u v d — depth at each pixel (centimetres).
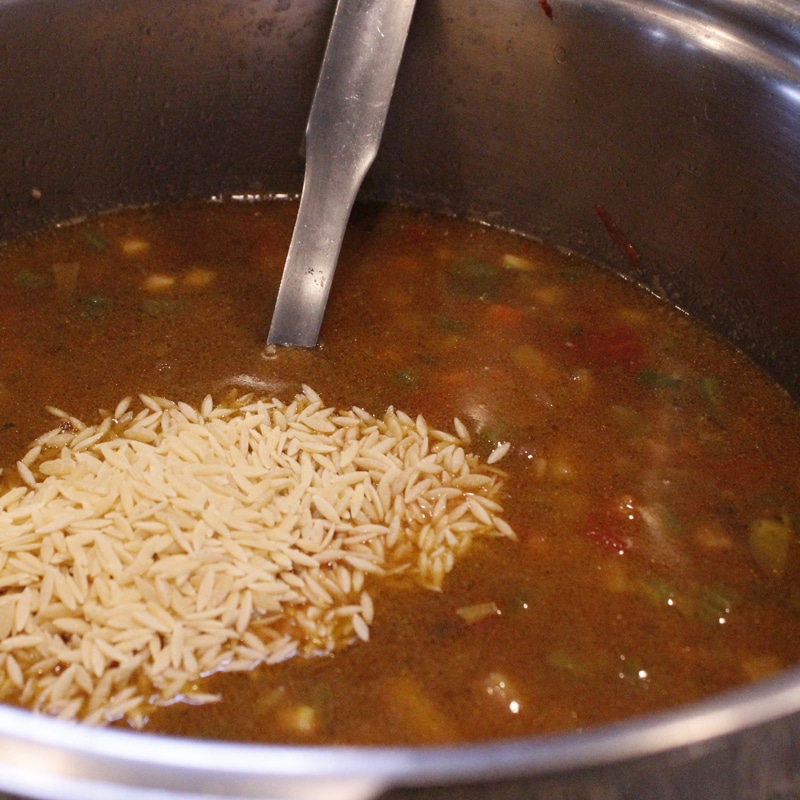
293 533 52
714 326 63
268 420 57
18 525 52
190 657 49
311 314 61
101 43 63
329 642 50
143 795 38
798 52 57
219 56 65
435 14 63
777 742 42
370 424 57
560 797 41
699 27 59
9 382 58
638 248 65
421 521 54
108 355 60
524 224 68
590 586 52
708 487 56
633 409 59
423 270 65
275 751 39
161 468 54
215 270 64
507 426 58
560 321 63
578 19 61
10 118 63
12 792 38
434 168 68
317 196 61
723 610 52
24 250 65
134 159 67
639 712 49
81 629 49
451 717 49
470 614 51
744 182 60
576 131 64
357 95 62
